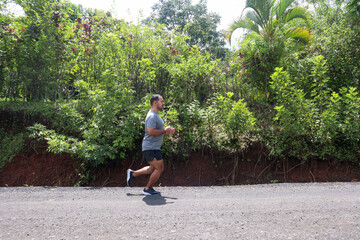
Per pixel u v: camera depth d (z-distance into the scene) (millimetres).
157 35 9617
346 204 3793
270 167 7410
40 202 4133
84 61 8930
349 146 7504
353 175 7250
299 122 7207
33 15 8695
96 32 9023
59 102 8711
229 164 7426
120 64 8781
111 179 7211
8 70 8695
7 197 4477
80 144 6578
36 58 8703
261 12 10578
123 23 9172
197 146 7457
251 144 7500
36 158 7352
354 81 9039
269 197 4309
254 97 9406
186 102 8492
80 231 2846
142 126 7219
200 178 7273
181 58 8820
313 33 10664
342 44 9281
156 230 2842
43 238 2666
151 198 4340
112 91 7613
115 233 2775
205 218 3219
